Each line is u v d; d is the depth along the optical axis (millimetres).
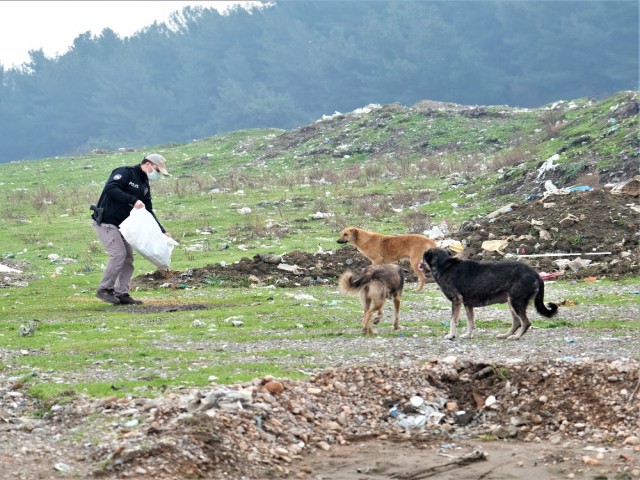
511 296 11359
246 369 9789
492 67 112062
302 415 8531
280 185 36156
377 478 7504
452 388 9352
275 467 7625
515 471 7629
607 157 28922
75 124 129000
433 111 46094
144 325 13477
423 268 16453
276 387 8766
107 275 15727
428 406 8992
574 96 107062
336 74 116688
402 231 25031
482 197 29406
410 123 44562
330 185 35531
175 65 130125
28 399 9047
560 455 7914
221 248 23578
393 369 9523
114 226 15758
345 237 18125
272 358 10445
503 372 9375
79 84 130000
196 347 11430
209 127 119938
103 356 10859
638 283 16484
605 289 16031
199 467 7371
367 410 8891
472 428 8734
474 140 41375
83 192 36844
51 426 8234
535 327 12461
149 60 131000
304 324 13172
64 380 9578
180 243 24797
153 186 37312
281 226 26812
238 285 18156
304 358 10391
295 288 17734
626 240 19297
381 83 112688
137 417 8156
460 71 110000
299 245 23375
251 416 8164
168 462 7324
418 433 8555
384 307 14961
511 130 41719
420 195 31438
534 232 20453
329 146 43781
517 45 110562
